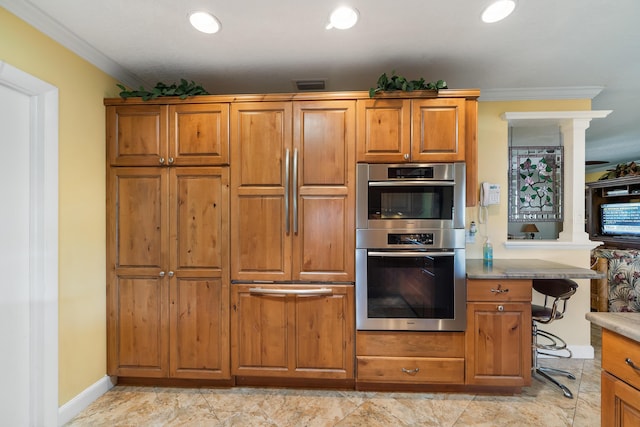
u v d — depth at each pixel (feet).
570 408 6.09
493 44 5.98
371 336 6.49
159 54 6.34
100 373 6.54
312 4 4.84
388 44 5.98
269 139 6.59
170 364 6.68
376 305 6.45
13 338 5.06
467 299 6.34
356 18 5.18
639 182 17.74
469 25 5.38
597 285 10.95
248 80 7.55
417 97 6.43
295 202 6.51
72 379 5.90
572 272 6.22
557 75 7.32
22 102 5.15
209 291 6.66
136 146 6.70
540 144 9.13
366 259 6.45
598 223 21.03
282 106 6.57
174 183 6.66
